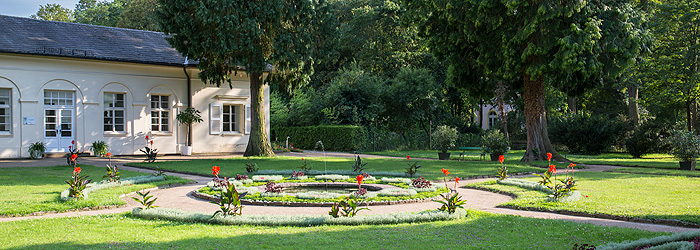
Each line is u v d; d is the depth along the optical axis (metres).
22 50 22.58
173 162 21.03
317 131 35.00
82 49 24.58
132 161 22.02
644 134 30.02
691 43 32.28
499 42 21.59
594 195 11.45
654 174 17.53
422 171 17.92
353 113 35.34
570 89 24.66
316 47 23.88
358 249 6.10
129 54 25.81
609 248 5.91
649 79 34.28
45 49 23.33
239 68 26.64
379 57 42.84
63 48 24.02
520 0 19.17
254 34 21.22
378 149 35.28
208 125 28.28
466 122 44.81
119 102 25.75
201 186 13.61
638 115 37.66
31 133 23.20
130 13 43.44
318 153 30.38
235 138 29.30
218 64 23.86
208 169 17.88
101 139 25.08
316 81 45.59
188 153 26.98
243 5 21.55
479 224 7.80
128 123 25.80
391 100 39.38
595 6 20.23
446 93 45.16
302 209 9.79
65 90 24.05
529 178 16.08
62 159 22.39
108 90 25.28
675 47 32.56
